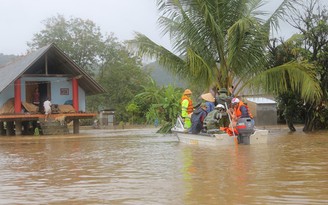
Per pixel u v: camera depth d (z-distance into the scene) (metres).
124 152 11.98
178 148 12.67
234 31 16.53
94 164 9.19
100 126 38.28
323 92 20.75
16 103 26.42
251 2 17.77
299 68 17.64
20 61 29.52
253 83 17.86
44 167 8.93
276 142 14.04
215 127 13.80
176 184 6.26
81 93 29.67
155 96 25.73
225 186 5.99
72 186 6.41
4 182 6.96
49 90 28.97
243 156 9.85
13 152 13.12
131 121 41.19
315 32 20.84
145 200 5.22
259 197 5.22
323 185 5.97
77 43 54.00
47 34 54.28
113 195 5.60
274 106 30.06
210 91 16.81
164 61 18.64
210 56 17.91
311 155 9.88
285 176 6.79
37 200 5.41
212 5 17.25
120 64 53.78
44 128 25.61
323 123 21.69
